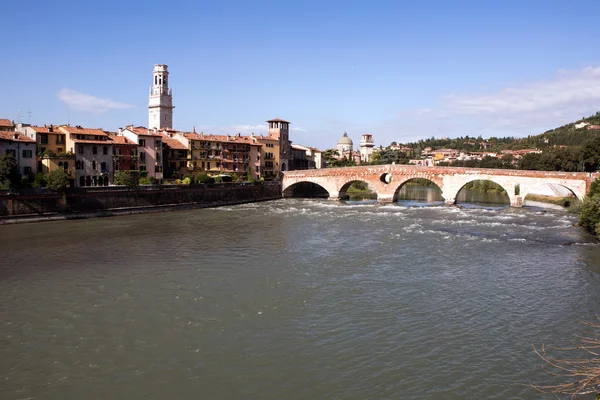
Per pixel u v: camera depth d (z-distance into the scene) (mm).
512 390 25906
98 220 85750
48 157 93688
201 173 135875
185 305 39125
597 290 42469
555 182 102688
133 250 59594
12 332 33938
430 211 104312
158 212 100688
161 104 160250
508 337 32531
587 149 134375
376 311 37656
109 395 26125
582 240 66625
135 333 33719
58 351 31078
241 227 79000
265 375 27984
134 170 111375
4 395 26109
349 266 51438
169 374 28234
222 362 29562
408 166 122438
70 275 47906
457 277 47031
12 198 78500
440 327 34375
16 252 58188
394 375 27734
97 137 106188
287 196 148375
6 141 87688
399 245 62875
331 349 31109
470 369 28234
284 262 53281
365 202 131000
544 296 40906
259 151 157625
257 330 34125
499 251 58938
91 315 37031
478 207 114312
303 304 39312
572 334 32844
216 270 49781
